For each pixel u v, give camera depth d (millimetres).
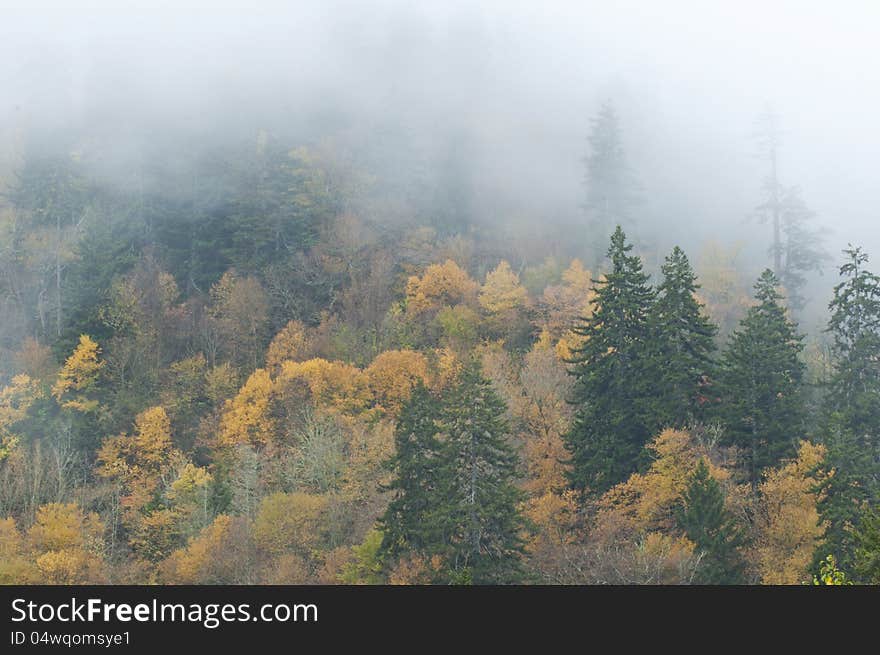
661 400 48500
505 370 65375
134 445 65062
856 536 26328
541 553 42344
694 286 52562
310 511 48531
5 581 45781
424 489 42156
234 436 64812
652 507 42125
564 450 51688
